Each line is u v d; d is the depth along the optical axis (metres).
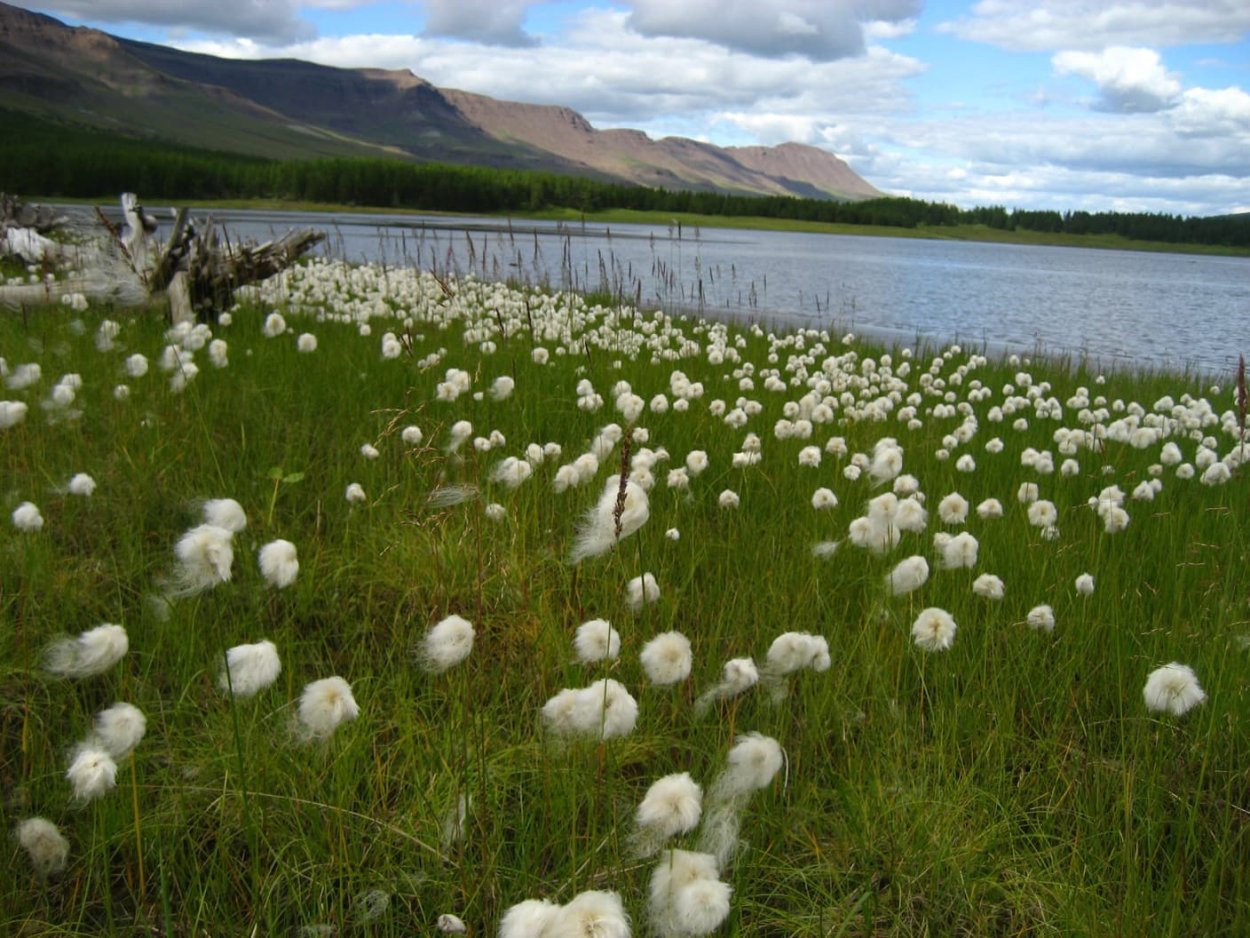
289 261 10.08
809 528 4.40
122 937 2.19
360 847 2.43
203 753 2.67
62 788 2.49
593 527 2.51
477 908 2.24
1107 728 3.16
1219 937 2.29
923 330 19.11
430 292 12.60
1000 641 3.55
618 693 2.13
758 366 10.35
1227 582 3.89
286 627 3.25
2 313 8.62
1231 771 2.86
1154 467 5.55
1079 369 12.45
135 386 5.89
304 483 4.73
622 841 2.36
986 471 5.66
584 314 12.93
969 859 2.51
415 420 5.66
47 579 3.39
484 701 3.03
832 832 2.66
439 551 3.81
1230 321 24.31
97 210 7.78
